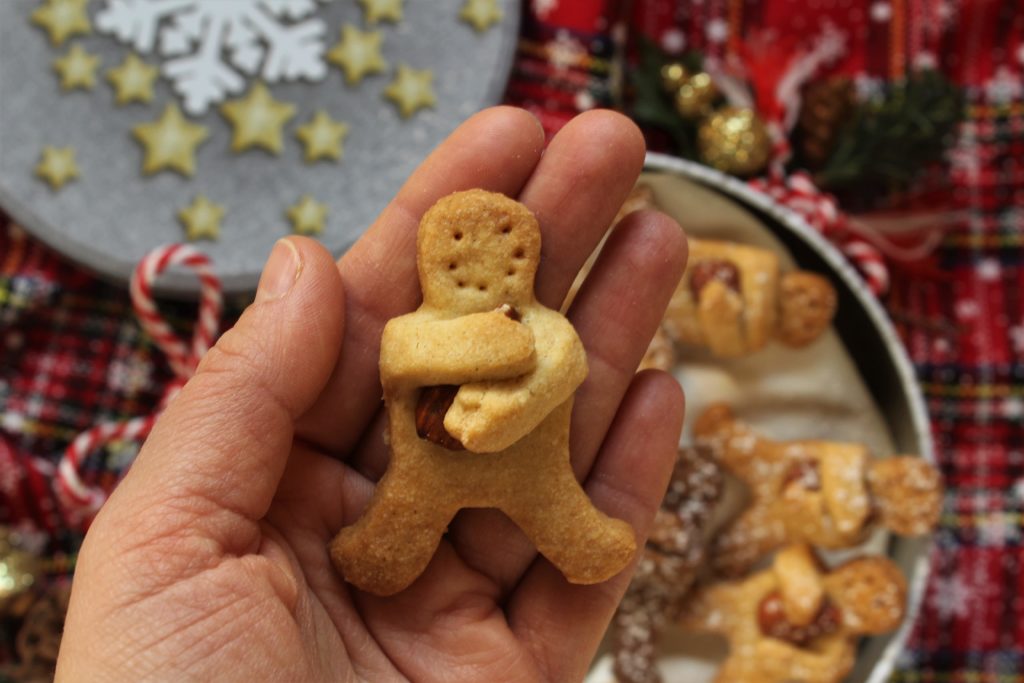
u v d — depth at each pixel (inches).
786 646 13.8
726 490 14.4
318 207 14.8
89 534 10.1
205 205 14.7
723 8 15.6
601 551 10.7
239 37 14.9
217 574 9.9
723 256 14.0
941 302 15.5
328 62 15.0
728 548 14.0
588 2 15.4
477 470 10.6
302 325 10.4
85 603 9.8
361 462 11.6
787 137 14.8
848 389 14.5
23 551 14.2
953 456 15.4
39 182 14.6
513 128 11.3
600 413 11.7
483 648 11.0
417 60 15.1
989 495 15.4
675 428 11.8
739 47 15.5
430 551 10.7
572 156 11.3
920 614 15.3
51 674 13.8
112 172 14.7
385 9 15.0
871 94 15.6
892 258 14.9
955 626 15.3
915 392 13.8
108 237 14.6
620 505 11.8
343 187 14.9
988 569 15.3
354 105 15.0
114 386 14.8
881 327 13.9
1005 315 15.5
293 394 10.4
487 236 10.6
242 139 14.8
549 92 15.4
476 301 10.6
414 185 11.4
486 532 11.5
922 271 15.1
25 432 14.7
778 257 14.5
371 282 11.4
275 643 9.9
